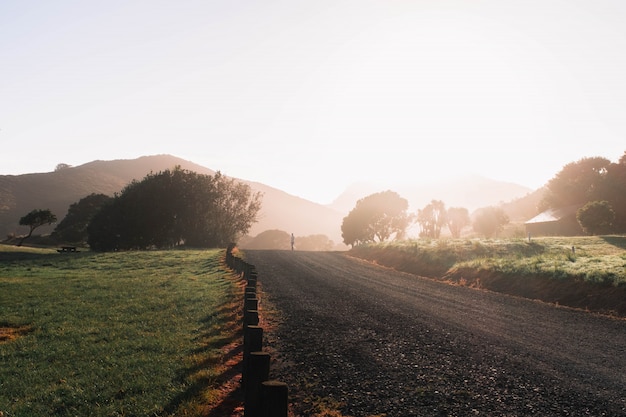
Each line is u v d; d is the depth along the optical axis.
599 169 85.94
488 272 22.17
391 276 25.42
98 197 93.69
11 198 180.25
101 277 26.91
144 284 22.59
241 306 14.85
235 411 6.80
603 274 16.33
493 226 69.06
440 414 6.34
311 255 41.53
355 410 6.57
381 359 9.06
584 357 9.05
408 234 82.50
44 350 11.17
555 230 69.69
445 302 16.11
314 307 14.91
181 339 11.44
